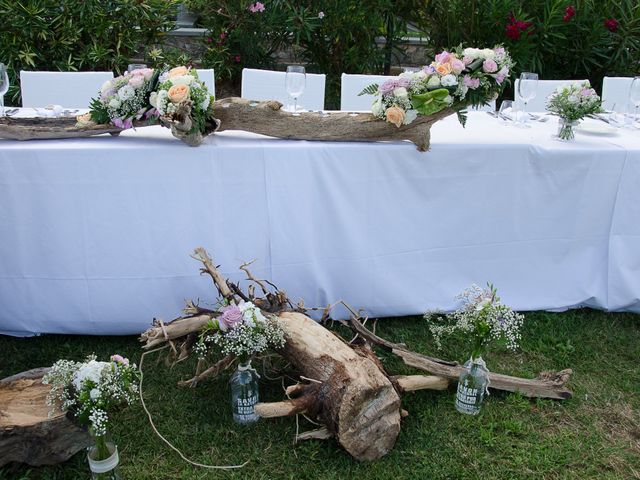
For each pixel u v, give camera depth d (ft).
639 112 11.32
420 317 9.04
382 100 7.64
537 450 6.47
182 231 7.68
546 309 9.10
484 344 6.71
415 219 8.27
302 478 6.00
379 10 17.49
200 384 7.34
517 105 10.09
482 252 8.68
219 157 7.43
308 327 6.66
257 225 7.84
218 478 5.98
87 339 8.25
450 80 7.25
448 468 6.15
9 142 7.34
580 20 16.79
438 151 8.00
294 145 7.63
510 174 8.32
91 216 7.44
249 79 11.48
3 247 7.47
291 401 6.13
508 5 16.31
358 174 7.84
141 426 6.63
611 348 8.50
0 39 14.94
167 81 7.08
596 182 8.48
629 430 6.88
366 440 6.07
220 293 7.38
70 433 5.75
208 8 16.83
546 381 7.34
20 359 7.72
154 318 7.23
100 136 7.77
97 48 15.35
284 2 16.58
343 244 8.13
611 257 8.87
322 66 18.06
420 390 7.31
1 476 5.78
